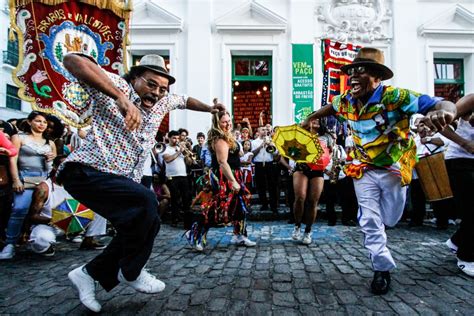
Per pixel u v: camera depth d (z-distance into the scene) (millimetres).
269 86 10250
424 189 5473
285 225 6516
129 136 2314
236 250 4477
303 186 4742
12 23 4582
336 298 2686
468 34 9969
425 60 9969
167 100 2635
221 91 9820
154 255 4223
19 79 4617
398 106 2566
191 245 4469
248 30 9844
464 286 2963
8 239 4215
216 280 3174
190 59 9734
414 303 2574
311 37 9773
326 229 6059
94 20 4992
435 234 5574
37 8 4680
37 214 4203
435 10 10047
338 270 3486
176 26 9703
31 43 4664
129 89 2398
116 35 5129
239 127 8844
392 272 3414
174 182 6625
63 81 4750
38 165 4523
